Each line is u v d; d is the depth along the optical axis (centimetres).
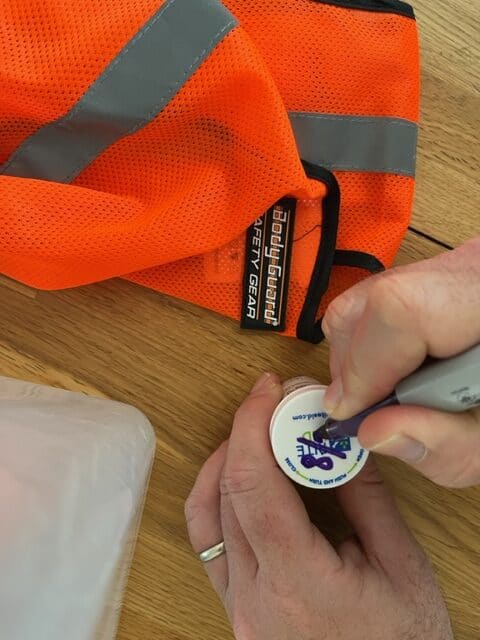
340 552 34
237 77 30
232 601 33
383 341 21
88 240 32
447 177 37
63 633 22
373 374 23
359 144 34
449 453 23
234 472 32
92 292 36
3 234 31
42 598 21
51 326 36
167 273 35
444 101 36
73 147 33
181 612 37
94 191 32
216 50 30
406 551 34
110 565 28
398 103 34
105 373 36
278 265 35
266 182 32
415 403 22
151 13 30
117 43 30
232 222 33
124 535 30
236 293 35
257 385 35
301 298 35
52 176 33
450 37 36
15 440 24
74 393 35
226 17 30
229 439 34
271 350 36
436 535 37
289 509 32
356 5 34
